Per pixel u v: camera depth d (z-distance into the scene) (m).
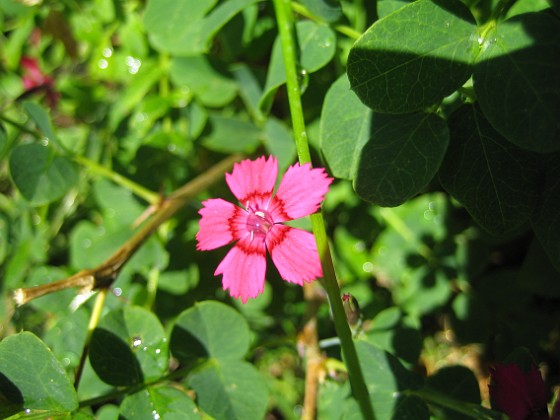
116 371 0.08
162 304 0.12
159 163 0.12
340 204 0.13
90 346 0.08
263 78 0.12
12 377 0.08
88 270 0.09
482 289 0.12
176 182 0.13
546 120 0.07
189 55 0.12
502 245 0.13
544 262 0.10
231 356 0.09
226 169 0.12
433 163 0.08
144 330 0.09
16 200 0.13
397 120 0.08
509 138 0.07
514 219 0.08
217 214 0.08
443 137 0.08
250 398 0.09
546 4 0.08
